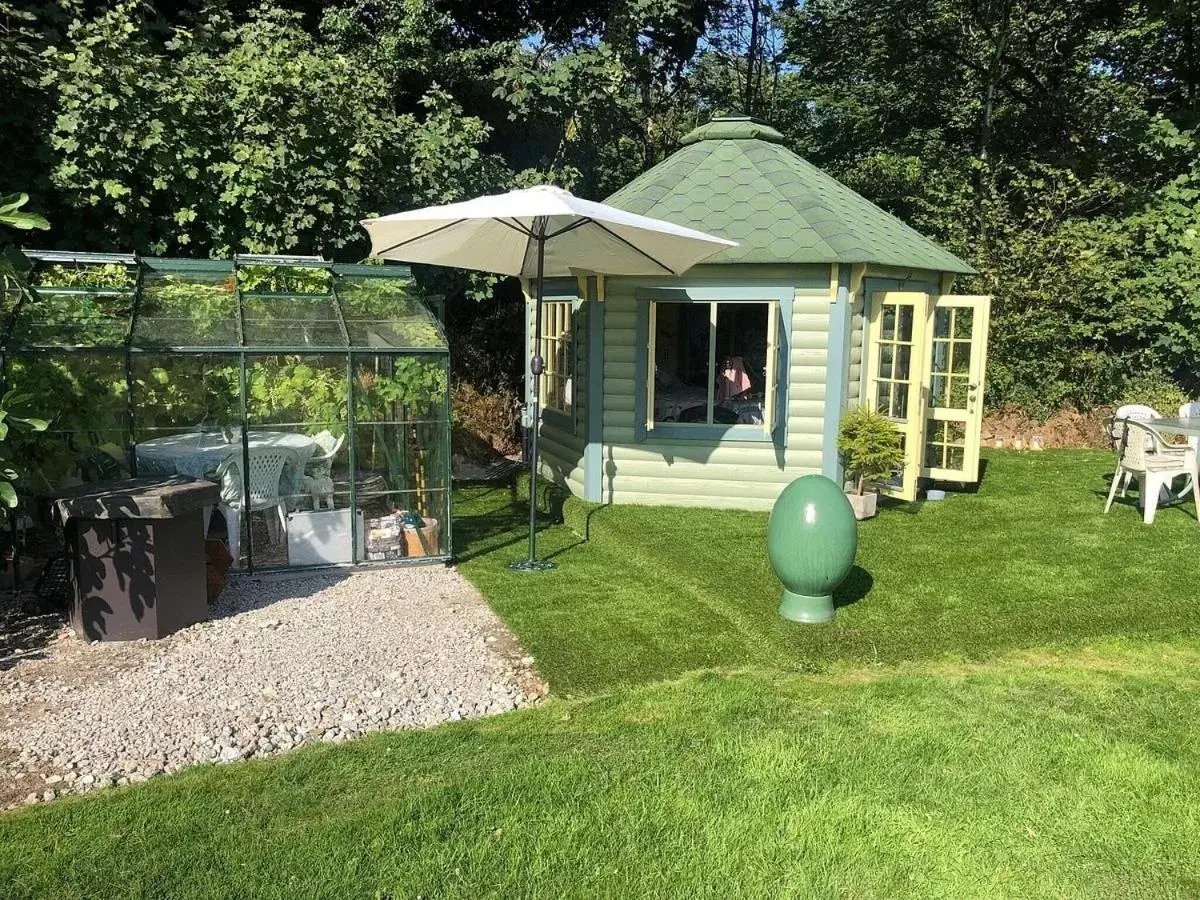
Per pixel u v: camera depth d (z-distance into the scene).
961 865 3.43
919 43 18.50
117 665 5.26
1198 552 7.74
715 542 8.01
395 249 7.88
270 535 7.05
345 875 3.28
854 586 6.77
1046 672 5.41
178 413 6.69
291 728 4.54
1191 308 13.62
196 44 10.59
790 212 9.16
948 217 15.21
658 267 8.24
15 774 4.02
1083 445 13.58
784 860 3.44
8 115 8.83
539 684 5.16
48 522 6.55
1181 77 17.41
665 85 18.50
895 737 4.47
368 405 7.17
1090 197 14.77
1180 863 3.47
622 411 9.52
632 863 3.40
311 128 9.78
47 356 6.30
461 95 14.74
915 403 9.45
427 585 6.93
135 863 3.35
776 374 9.04
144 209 9.33
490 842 3.50
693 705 4.84
